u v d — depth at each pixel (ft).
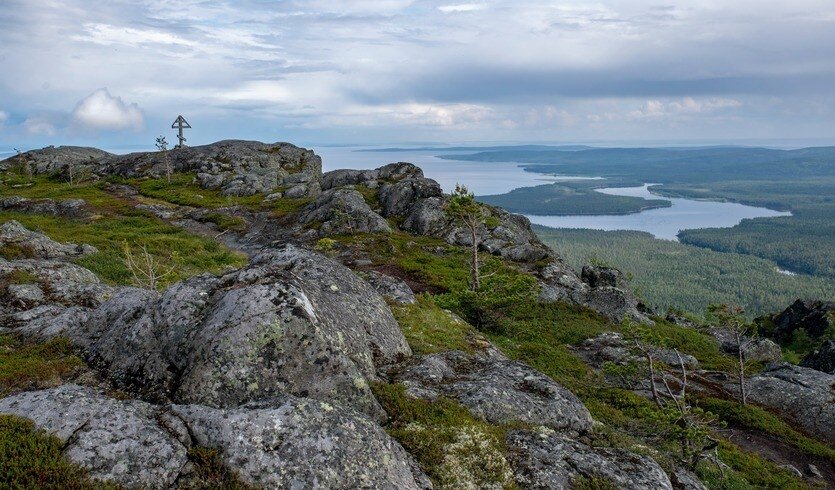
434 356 58.03
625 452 44.39
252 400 35.88
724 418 98.58
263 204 297.33
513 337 119.85
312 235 226.58
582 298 174.91
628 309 176.65
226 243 230.89
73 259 123.03
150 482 28.02
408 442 38.01
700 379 121.80
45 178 388.16
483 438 40.14
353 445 31.91
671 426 58.54
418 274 173.06
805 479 78.18
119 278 117.91
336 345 39.81
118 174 386.93
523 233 252.83
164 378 38.11
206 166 379.35
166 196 314.55
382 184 328.08
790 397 109.60
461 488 34.76
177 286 43.42
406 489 31.60
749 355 165.89
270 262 58.29
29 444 27.76
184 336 39.27
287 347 37.86
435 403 44.27
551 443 42.39
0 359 42.34
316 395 37.73
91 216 244.42
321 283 54.03
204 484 28.71
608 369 79.36
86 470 27.55
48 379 38.93
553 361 101.86
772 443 91.09
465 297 118.32
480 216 145.59
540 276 198.29
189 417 32.45
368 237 217.56
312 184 337.72
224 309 39.17
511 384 51.83
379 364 51.62
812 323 223.10
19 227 124.88
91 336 47.03
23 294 68.33
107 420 30.55
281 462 29.76
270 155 423.64
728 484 59.16
